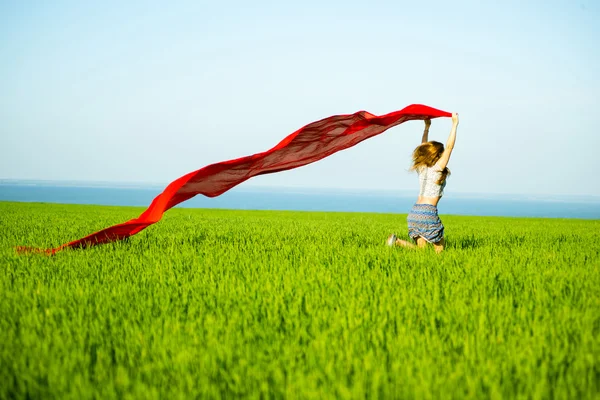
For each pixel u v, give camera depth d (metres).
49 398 2.90
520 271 6.59
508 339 3.82
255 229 14.32
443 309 4.64
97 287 5.53
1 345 3.64
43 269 6.48
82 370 3.23
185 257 7.59
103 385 3.02
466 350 3.49
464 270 6.52
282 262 7.14
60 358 3.38
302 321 4.25
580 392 2.97
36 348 3.49
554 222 25.41
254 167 8.62
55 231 11.96
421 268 6.53
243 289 5.41
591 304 4.88
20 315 4.41
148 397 2.83
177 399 2.82
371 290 5.36
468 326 4.13
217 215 28.05
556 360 3.36
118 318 4.28
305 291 5.26
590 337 3.79
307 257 7.45
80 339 3.72
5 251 8.02
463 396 2.85
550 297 5.10
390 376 3.14
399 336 3.79
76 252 8.07
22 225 14.09
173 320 4.24
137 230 8.93
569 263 7.48
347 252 8.14
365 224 18.89
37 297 4.93
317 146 8.76
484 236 12.84
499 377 3.12
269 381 3.13
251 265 6.74
